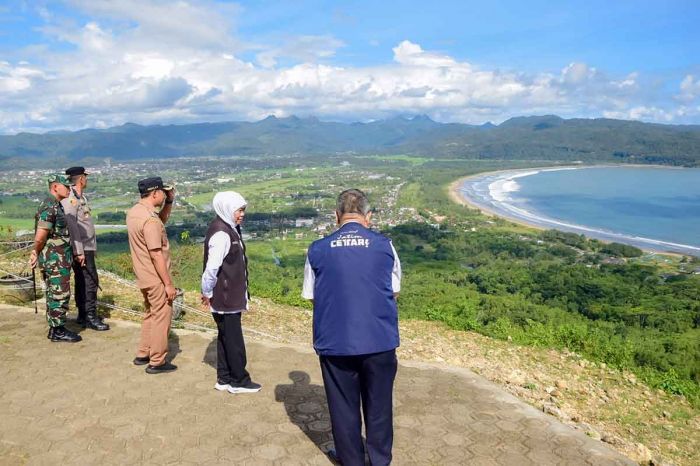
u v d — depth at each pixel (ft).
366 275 9.93
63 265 18.02
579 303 129.08
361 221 10.66
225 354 14.35
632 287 147.64
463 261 224.94
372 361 10.00
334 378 10.27
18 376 15.23
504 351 31.65
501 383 20.63
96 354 17.20
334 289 9.96
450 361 26.94
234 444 11.66
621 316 111.55
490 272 163.63
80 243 18.92
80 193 19.57
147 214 15.20
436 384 15.66
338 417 10.36
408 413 13.57
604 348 34.42
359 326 9.82
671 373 31.48
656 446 20.97
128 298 28.89
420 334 34.50
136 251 15.26
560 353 32.94
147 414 12.99
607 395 26.03
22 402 13.51
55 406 13.30
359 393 10.53
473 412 13.66
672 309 118.32
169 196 16.44
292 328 30.68
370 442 10.43
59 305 18.01
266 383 15.28
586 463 11.21
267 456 11.19
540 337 35.63
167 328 15.67
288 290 46.55
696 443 21.76
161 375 15.53
